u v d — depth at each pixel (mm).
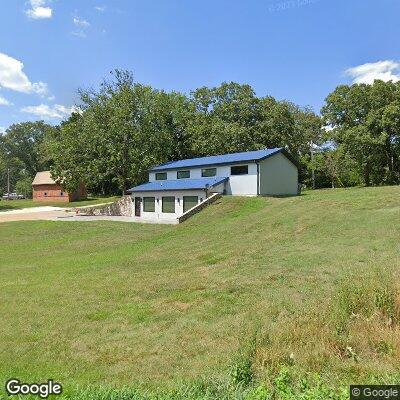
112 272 12758
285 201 24000
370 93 40312
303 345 5523
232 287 9484
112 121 40812
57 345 6777
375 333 5621
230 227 19453
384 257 10312
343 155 44469
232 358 5371
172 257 14594
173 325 7395
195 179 32312
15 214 38750
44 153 72062
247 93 46531
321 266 10453
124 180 42156
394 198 18953
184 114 47125
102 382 5156
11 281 12375
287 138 47250
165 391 4641
